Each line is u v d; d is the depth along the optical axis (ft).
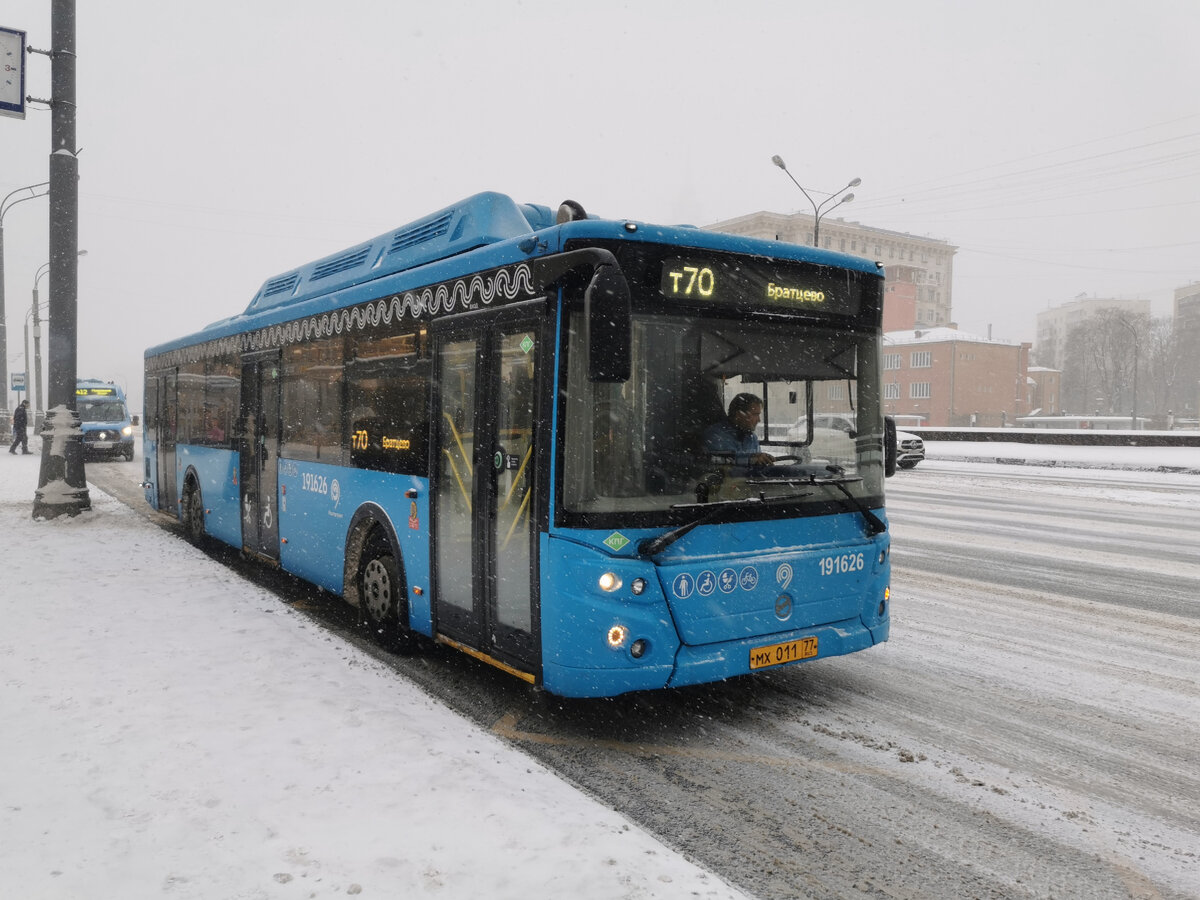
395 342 20.83
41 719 14.74
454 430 18.26
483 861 10.28
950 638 22.95
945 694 18.61
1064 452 99.60
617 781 14.26
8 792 12.02
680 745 15.83
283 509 27.37
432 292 19.21
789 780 14.32
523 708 17.72
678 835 12.44
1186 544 38.91
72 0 41.16
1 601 23.39
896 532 42.60
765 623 16.08
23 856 10.34
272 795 11.94
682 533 15.08
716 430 15.81
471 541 17.63
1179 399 333.01
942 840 12.36
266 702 15.61
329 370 24.31
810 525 16.80
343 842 10.69
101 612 22.22
